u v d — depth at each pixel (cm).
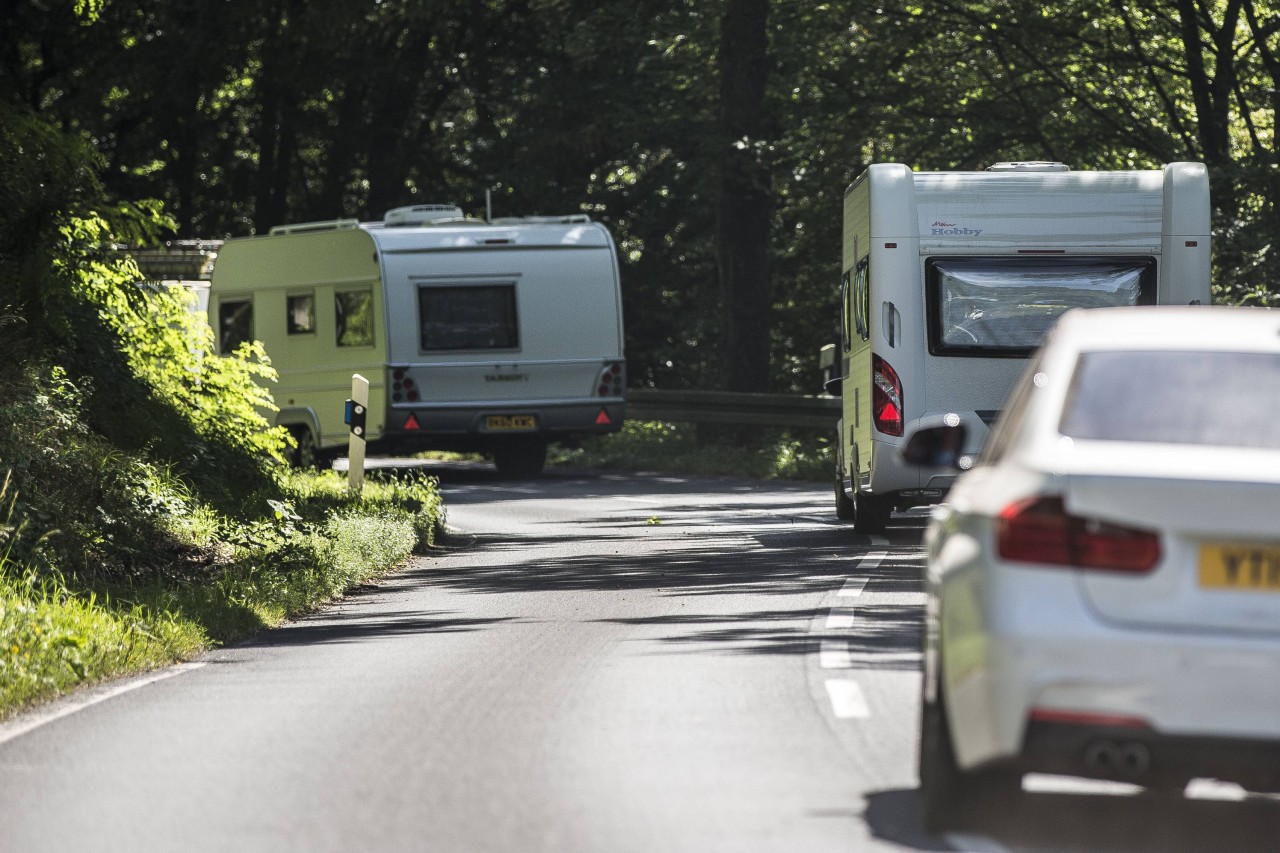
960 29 11325
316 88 14925
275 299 10625
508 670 3650
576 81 14588
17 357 5775
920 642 3888
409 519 6619
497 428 10144
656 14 13300
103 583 4772
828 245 13125
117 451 5881
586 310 10231
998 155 11831
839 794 2495
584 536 6869
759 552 6012
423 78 15950
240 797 2523
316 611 4931
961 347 6112
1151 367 2195
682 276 15688
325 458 10544
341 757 2794
